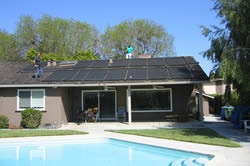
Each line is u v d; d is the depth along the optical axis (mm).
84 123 21688
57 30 47875
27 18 48562
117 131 17344
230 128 17984
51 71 23609
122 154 12758
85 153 13180
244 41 14609
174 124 20469
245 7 14102
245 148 11547
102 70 22906
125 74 21312
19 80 21484
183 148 11727
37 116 20172
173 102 22859
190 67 22109
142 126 19828
